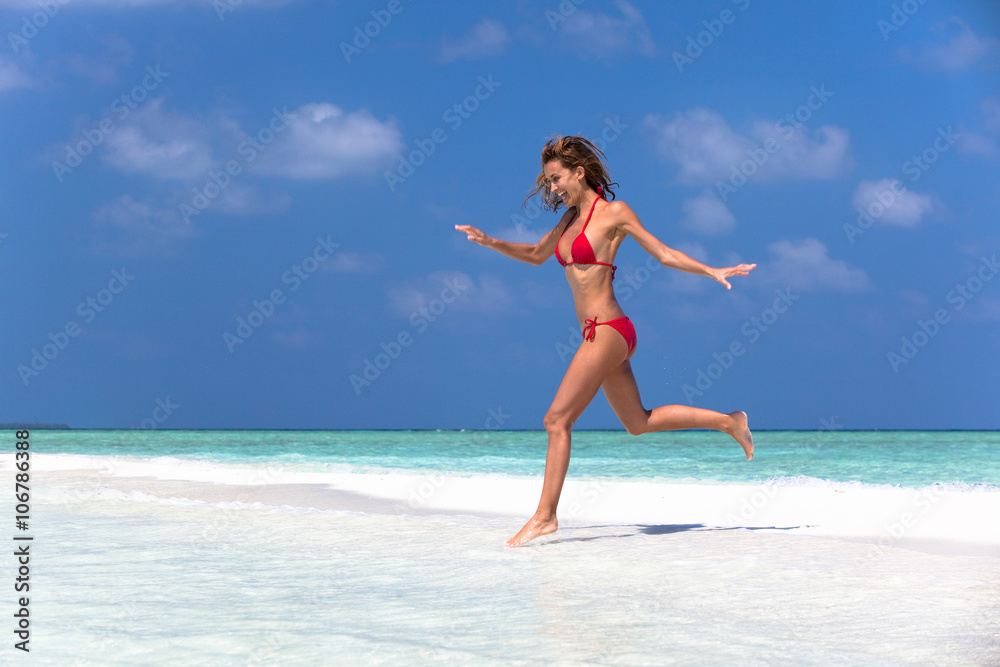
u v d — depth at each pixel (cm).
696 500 803
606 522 658
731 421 516
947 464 1662
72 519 640
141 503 773
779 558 443
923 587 359
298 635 271
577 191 516
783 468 1555
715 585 363
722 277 466
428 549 481
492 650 251
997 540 528
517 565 419
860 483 1160
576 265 507
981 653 250
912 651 252
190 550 477
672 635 272
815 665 236
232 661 239
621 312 506
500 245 552
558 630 279
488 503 813
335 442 3494
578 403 500
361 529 579
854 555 454
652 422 523
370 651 251
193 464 1585
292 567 416
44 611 309
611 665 235
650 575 388
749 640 265
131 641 262
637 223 498
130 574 393
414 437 4450
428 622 291
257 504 773
